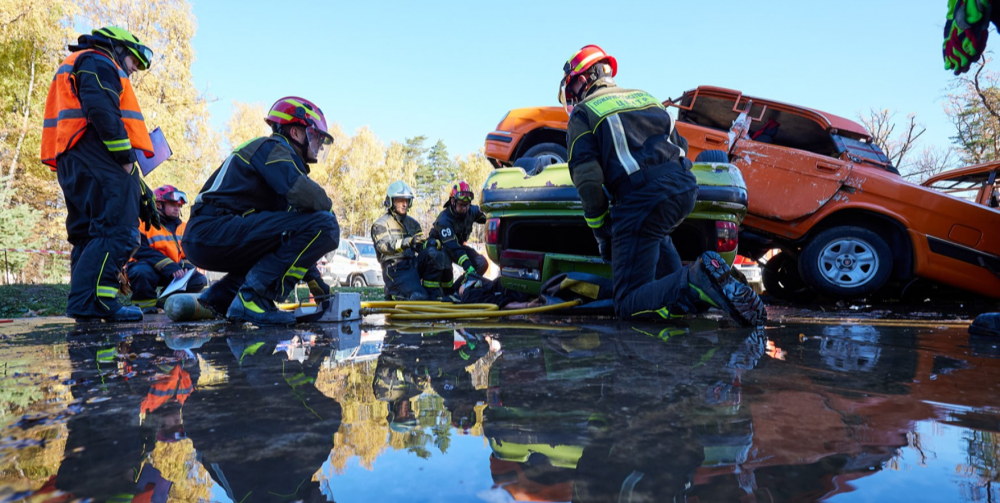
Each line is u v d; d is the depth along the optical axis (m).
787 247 5.44
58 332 2.40
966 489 0.55
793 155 5.05
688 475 0.59
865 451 0.67
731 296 2.23
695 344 1.76
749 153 5.20
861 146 5.36
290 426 0.82
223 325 2.70
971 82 20.27
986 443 0.71
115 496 0.55
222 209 2.63
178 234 5.13
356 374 1.27
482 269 5.35
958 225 4.58
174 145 20.95
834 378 1.17
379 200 52.59
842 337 1.97
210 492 0.56
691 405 0.92
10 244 14.32
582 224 3.46
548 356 1.51
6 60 16.58
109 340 2.06
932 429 0.77
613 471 0.61
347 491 0.56
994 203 6.18
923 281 5.31
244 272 2.79
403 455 0.67
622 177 2.46
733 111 5.73
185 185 21.55
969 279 4.59
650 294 2.47
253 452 0.70
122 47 2.95
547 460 0.64
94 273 2.87
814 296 6.10
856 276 4.82
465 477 0.60
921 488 0.56
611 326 2.42
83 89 2.68
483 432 0.78
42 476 0.61
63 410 0.93
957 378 1.16
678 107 6.28
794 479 0.58
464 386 1.11
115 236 2.90
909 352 1.57
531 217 3.51
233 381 1.20
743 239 5.62
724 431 0.76
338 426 0.82
